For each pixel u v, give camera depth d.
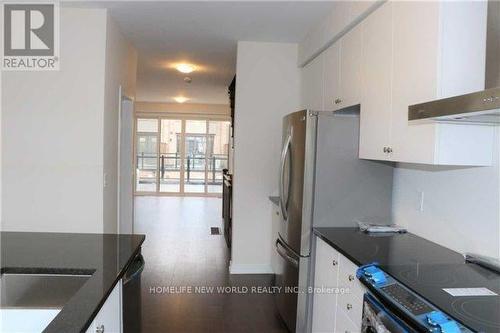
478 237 1.86
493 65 1.67
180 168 10.36
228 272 4.11
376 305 1.56
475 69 1.68
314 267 2.58
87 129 3.12
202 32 3.66
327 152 2.55
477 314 1.27
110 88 3.29
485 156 1.74
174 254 4.74
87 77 3.09
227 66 5.14
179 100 9.53
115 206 3.57
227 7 2.98
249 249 4.10
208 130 10.32
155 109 10.06
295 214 2.69
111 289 1.39
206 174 10.39
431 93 1.69
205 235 5.82
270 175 4.08
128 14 3.18
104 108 3.13
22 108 3.08
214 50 4.35
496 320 1.22
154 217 7.18
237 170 4.05
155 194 10.30
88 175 3.13
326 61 3.15
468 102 1.25
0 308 1.42
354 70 2.55
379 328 1.50
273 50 4.00
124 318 1.73
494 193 1.75
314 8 2.91
